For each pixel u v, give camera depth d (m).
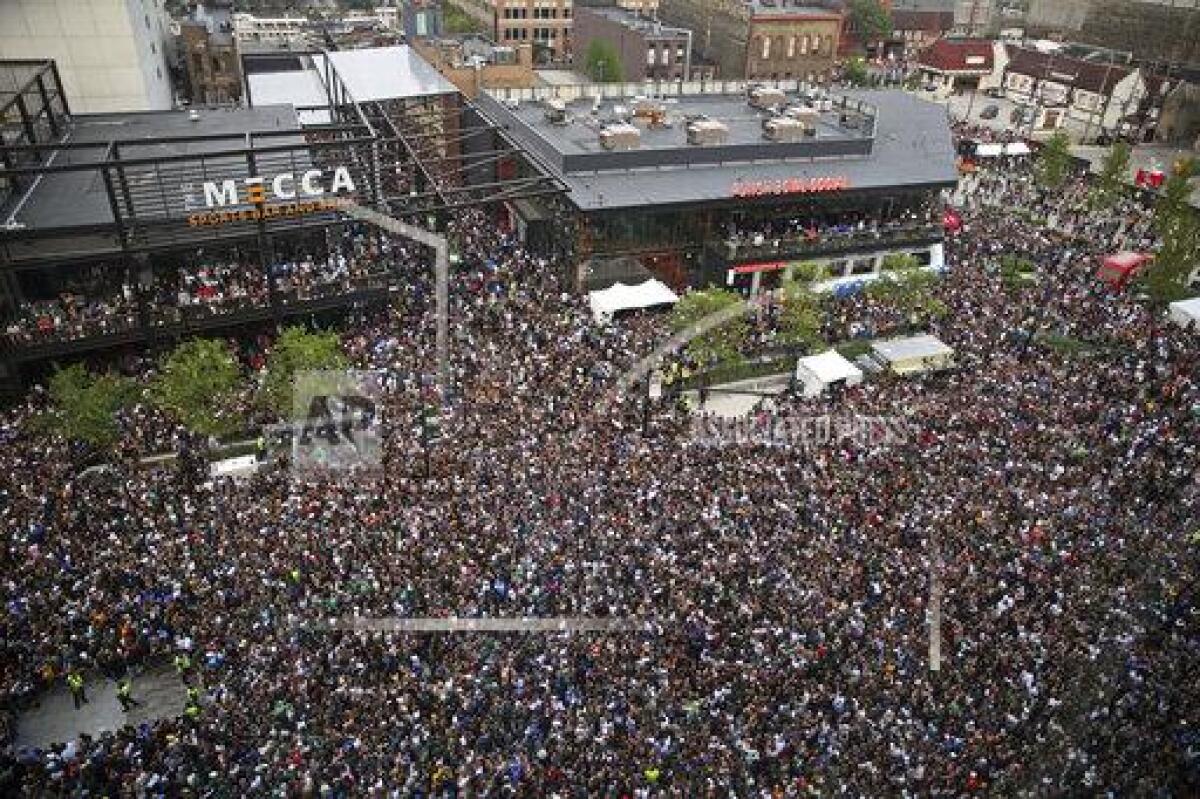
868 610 30.27
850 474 37.34
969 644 28.89
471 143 73.00
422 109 71.75
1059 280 60.62
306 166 55.50
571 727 25.62
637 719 26.00
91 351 44.38
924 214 65.56
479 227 61.78
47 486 33.62
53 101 61.00
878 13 139.75
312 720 25.31
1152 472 37.88
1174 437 40.25
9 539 30.66
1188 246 57.66
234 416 38.25
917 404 43.38
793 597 30.42
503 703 26.19
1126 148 79.75
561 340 46.16
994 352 49.88
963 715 26.64
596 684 27.05
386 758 24.05
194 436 38.56
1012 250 66.00
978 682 27.70
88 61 69.62
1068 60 115.56
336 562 30.58
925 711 26.72
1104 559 32.78
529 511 33.56
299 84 88.62
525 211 62.25
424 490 34.41
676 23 138.75
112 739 25.14
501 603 29.56
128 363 44.75
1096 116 109.81
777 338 50.25
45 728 27.58
